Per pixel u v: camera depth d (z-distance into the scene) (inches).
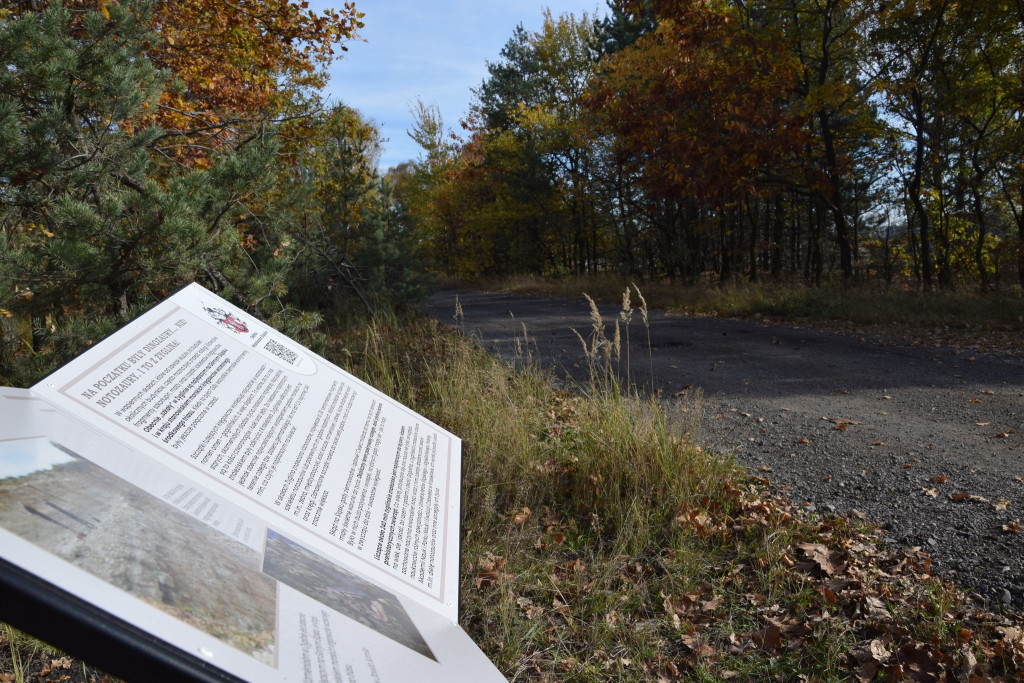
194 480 42.2
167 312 59.4
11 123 184.2
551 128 1115.3
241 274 259.3
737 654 106.8
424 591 47.5
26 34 191.8
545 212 1212.5
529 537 143.0
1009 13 596.1
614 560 130.7
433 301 834.2
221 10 388.5
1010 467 183.6
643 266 1094.4
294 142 390.9
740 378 307.4
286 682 26.8
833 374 314.2
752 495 165.8
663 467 162.2
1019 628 108.7
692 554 133.2
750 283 685.9
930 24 634.8
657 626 114.3
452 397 214.7
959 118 680.4
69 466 32.1
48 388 41.3
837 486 174.9
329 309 466.0
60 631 22.5
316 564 40.9
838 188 733.9
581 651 108.0
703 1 680.4
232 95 469.1
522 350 382.0
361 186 506.3
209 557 32.4
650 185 738.2
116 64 211.0
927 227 765.3
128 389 46.7
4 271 176.7
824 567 129.0
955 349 369.1
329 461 57.1
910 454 198.1
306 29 394.0
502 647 107.1
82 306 206.8
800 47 706.8
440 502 63.4
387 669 33.0
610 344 202.1
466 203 1358.3
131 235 192.1
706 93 677.3
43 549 23.7
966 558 134.6
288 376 67.2
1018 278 717.9
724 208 775.1
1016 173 665.0
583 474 168.1
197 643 25.3
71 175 194.4
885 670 99.2
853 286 613.0
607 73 1006.4
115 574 25.5
